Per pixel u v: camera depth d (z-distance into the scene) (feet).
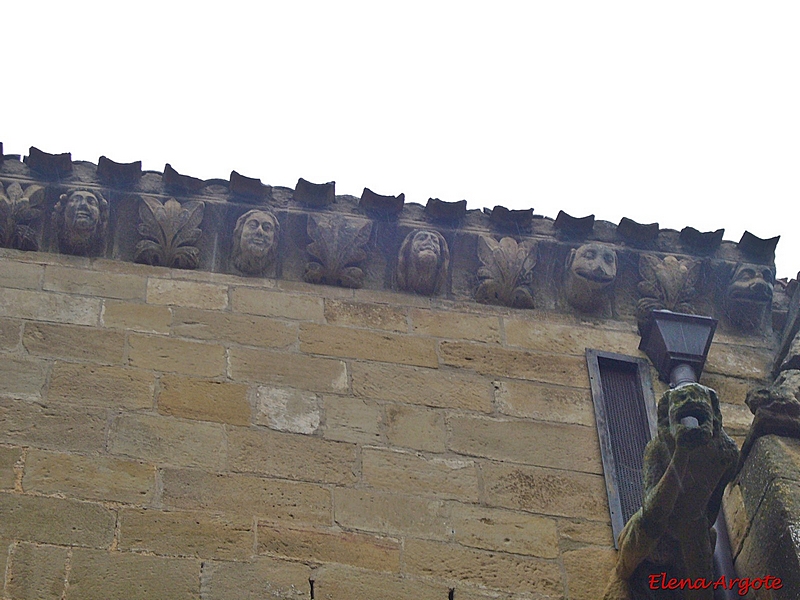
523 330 37.24
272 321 35.99
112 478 31.30
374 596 30.22
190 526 30.66
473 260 38.45
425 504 32.22
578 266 38.17
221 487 31.60
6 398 32.55
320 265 37.50
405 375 35.19
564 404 35.32
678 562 30.81
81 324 34.88
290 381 34.42
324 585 30.17
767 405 32.53
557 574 31.42
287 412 33.58
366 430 33.58
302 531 31.07
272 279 37.35
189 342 34.91
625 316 38.32
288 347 35.35
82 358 33.91
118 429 32.37
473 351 36.29
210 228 37.83
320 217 38.01
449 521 31.99
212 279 36.96
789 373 33.30
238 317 35.91
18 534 29.78
